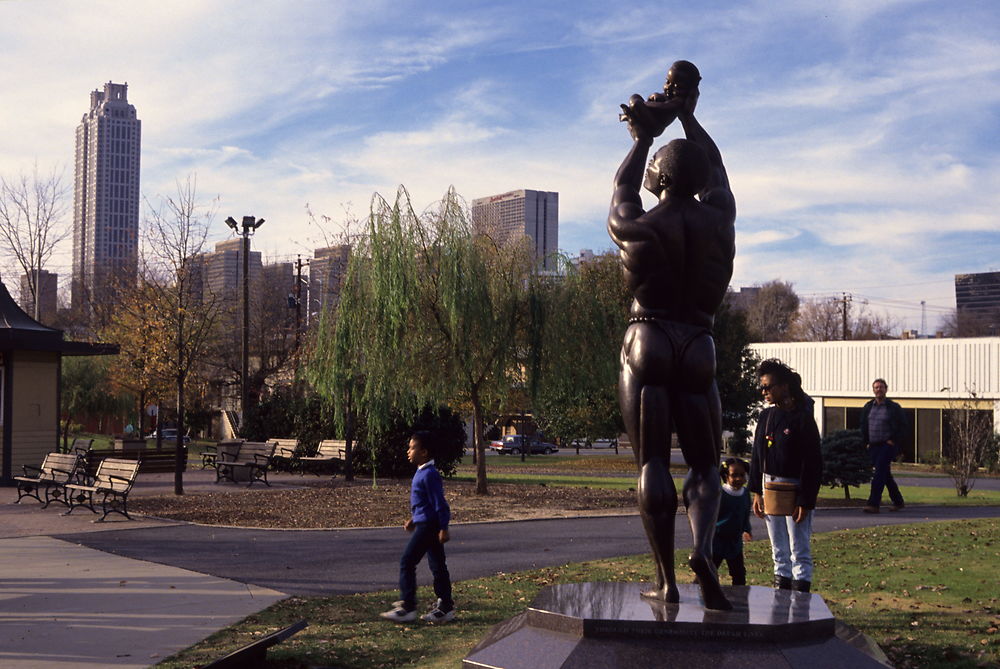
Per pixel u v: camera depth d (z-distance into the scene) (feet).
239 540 46.01
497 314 68.69
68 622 27.22
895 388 153.89
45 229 153.99
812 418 25.45
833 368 163.53
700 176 18.78
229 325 158.40
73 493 64.08
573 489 75.25
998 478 113.19
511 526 52.37
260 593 31.99
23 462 77.56
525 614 17.80
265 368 158.51
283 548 43.27
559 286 70.44
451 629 26.30
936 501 69.46
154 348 124.47
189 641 24.89
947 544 42.27
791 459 25.21
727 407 132.87
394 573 36.42
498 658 16.55
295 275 151.53
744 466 25.64
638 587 19.57
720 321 133.39
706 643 15.94
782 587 25.39
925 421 149.79
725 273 19.07
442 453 87.81
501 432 201.05
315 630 26.25
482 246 70.33
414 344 67.46
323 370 72.02
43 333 77.77
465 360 67.77
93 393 148.36
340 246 122.72
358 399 73.10
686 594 18.58
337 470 90.94
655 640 16.07
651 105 19.88
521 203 515.91
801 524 25.30
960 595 29.50
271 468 94.89
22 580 34.27
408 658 22.93
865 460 66.64
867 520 54.75
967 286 499.10
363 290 67.87
